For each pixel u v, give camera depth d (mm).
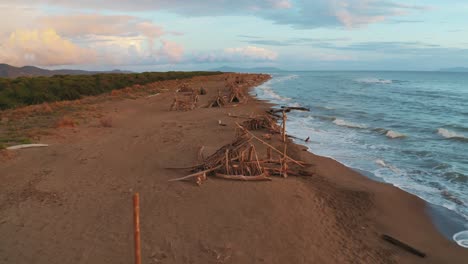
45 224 7367
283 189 9836
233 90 35281
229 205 8570
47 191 9156
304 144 16578
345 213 8766
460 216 8859
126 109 26125
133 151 13547
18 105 28078
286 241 7074
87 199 8742
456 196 10125
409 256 6922
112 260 6102
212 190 9477
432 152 15016
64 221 7527
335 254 6777
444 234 7941
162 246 6609
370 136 18500
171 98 33719
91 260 6094
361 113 27406
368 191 10391
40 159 12008
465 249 7293
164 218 7777
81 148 13703
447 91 53750
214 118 22078
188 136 16422
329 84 71188
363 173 12195
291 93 46750
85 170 11008
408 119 24469
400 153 14984
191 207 8398
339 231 7766
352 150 15508
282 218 8055
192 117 22625
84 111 24047
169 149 13922
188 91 41062
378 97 41469
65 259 6109
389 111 28688
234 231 7309
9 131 16703
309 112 27531
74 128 17734
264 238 7117
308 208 8750
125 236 6945
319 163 13250
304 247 6910
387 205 9438
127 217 7781
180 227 7387
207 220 7754
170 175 10727
